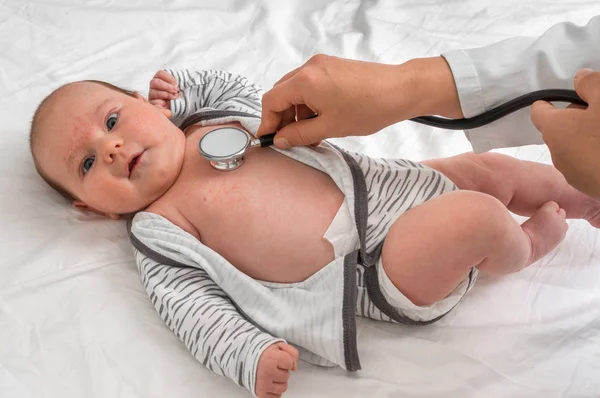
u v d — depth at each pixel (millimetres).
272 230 885
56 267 916
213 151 893
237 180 925
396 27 1375
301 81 769
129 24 1348
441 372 824
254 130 977
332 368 851
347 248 868
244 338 796
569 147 594
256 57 1314
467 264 793
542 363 826
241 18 1395
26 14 1332
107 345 833
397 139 1153
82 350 824
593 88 595
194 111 1140
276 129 880
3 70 1221
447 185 918
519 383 807
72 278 903
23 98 1170
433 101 773
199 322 824
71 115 939
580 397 788
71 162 937
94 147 921
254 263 893
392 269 813
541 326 868
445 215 786
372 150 1138
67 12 1347
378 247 868
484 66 754
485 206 783
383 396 806
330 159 909
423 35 1356
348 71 763
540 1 1417
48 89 1193
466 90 756
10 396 773
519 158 1116
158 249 902
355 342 807
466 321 883
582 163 588
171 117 1118
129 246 976
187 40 1337
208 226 918
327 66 771
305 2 1450
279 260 881
